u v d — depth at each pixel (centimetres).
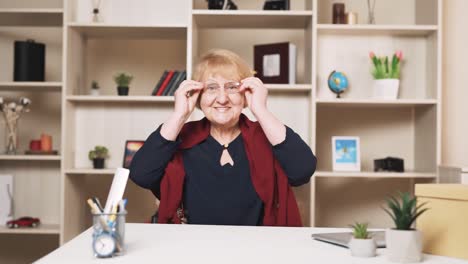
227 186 194
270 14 327
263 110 191
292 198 198
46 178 372
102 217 120
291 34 372
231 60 197
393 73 339
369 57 358
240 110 196
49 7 374
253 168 194
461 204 124
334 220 375
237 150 197
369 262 117
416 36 358
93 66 375
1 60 374
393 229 120
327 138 371
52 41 378
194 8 354
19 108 351
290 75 341
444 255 126
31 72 348
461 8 372
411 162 370
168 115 362
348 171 339
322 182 376
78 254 122
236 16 333
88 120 362
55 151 352
